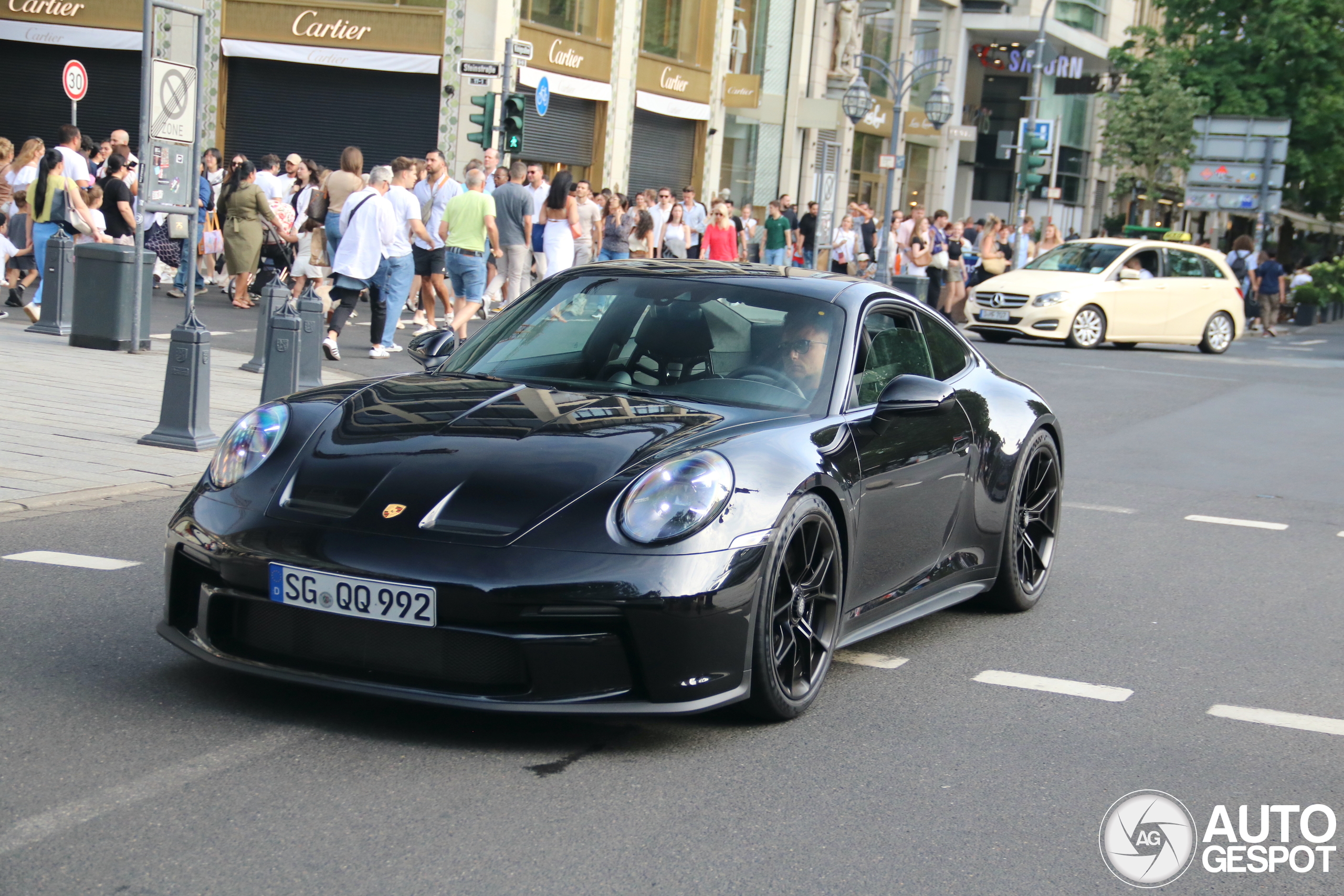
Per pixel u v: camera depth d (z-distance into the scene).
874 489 4.62
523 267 16.44
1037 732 4.35
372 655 3.80
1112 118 43.09
